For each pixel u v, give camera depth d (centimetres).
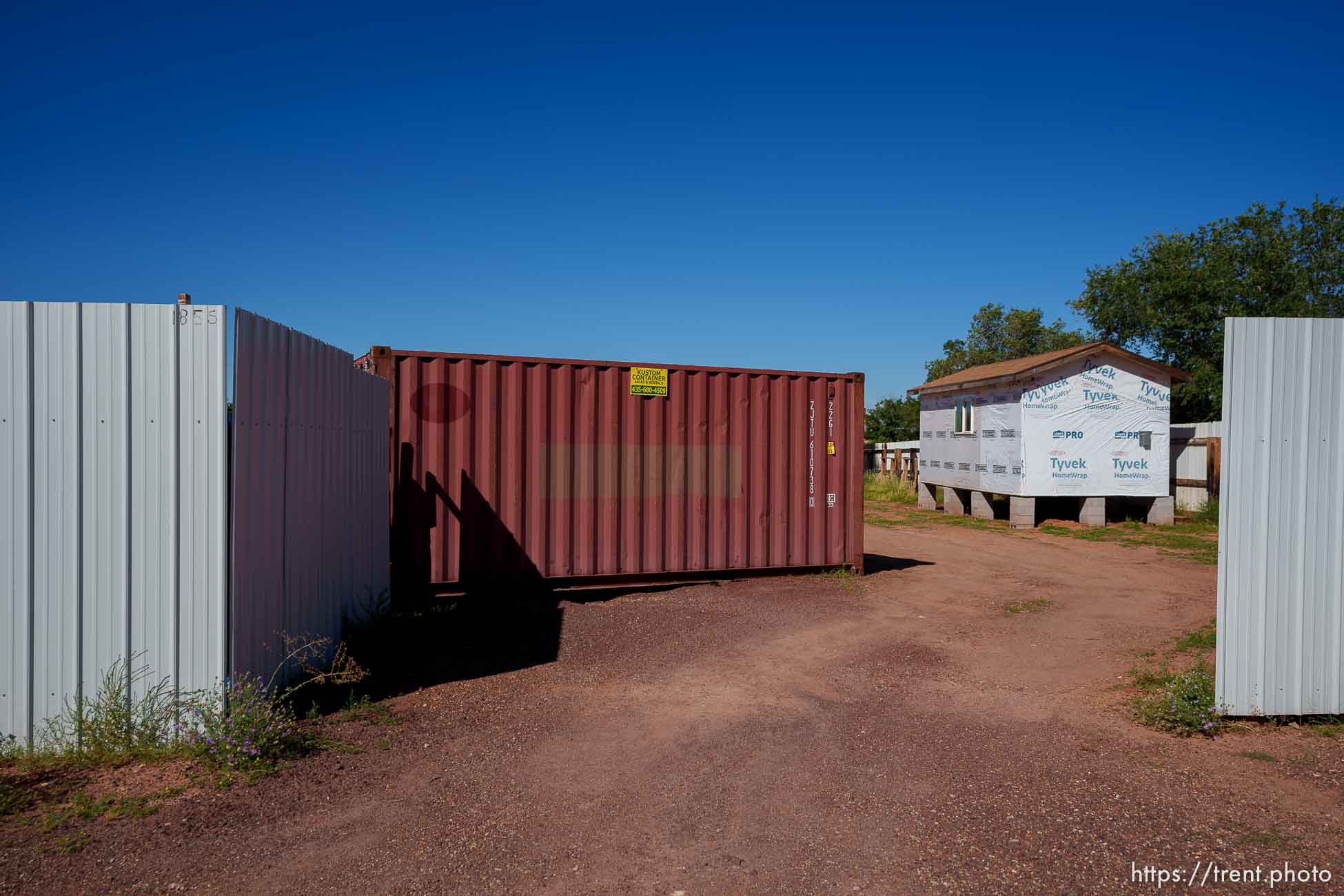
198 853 319
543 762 433
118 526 420
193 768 399
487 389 914
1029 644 736
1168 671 619
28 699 413
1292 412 486
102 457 420
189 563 426
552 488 942
